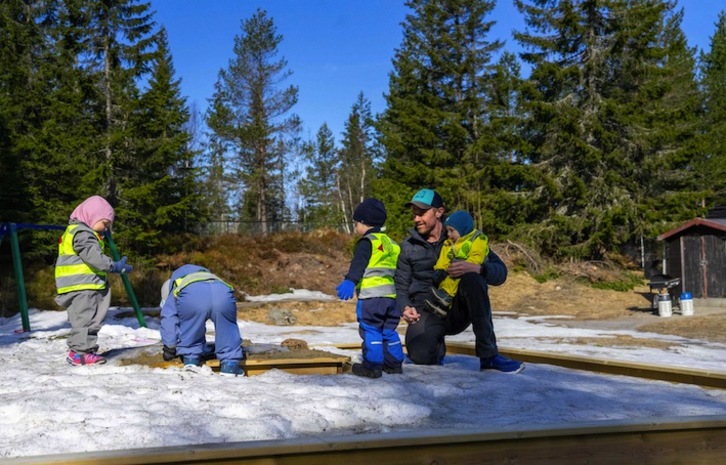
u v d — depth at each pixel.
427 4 36.88
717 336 13.37
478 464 3.28
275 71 48.31
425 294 6.25
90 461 2.84
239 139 48.69
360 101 69.00
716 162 37.31
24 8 29.06
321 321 17.42
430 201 5.97
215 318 5.57
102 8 26.75
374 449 3.15
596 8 29.36
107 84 26.36
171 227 28.98
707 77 44.41
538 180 29.97
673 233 20.20
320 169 70.81
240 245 28.72
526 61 30.59
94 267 6.07
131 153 26.20
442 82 36.84
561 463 3.39
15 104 25.20
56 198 24.16
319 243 30.66
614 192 28.92
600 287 26.55
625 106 28.80
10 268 21.78
